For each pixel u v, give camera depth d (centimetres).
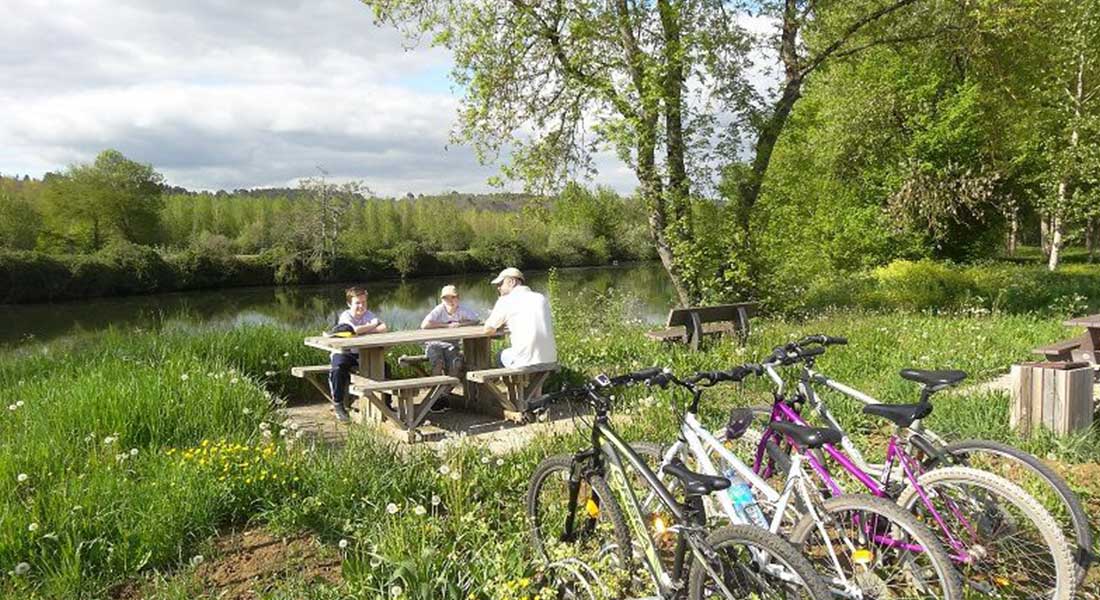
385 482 519
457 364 862
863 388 814
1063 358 721
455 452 566
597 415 374
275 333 1042
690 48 1362
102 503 475
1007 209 2991
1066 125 2194
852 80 2683
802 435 330
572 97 1449
